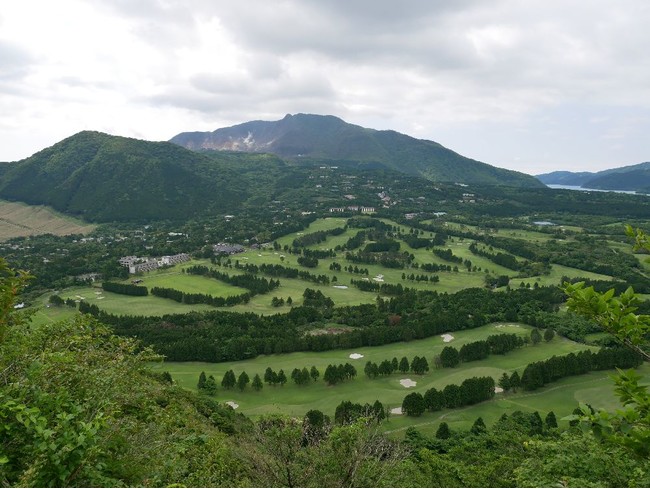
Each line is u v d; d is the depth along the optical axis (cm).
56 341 1427
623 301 772
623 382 744
